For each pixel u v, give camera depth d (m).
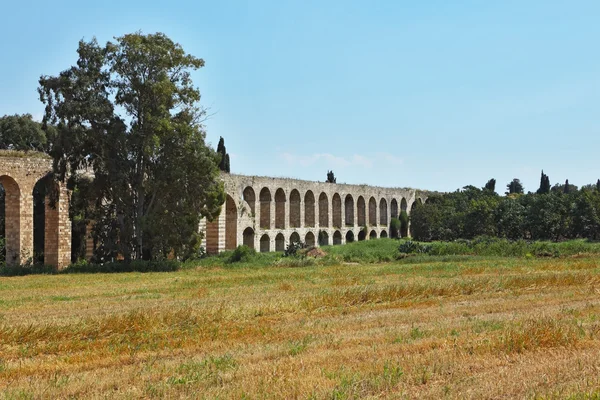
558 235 100.06
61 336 19.80
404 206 114.25
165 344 18.08
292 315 23.84
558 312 22.70
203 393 12.21
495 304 25.70
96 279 43.44
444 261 59.56
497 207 102.88
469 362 14.24
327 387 12.20
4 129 79.38
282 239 83.50
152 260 55.22
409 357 14.79
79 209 55.59
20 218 53.44
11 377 14.53
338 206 97.12
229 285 38.09
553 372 13.20
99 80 54.25
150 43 54.06
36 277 45.41
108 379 13.70
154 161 54.66
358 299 28.02
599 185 176.75
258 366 14.40
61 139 51.97
